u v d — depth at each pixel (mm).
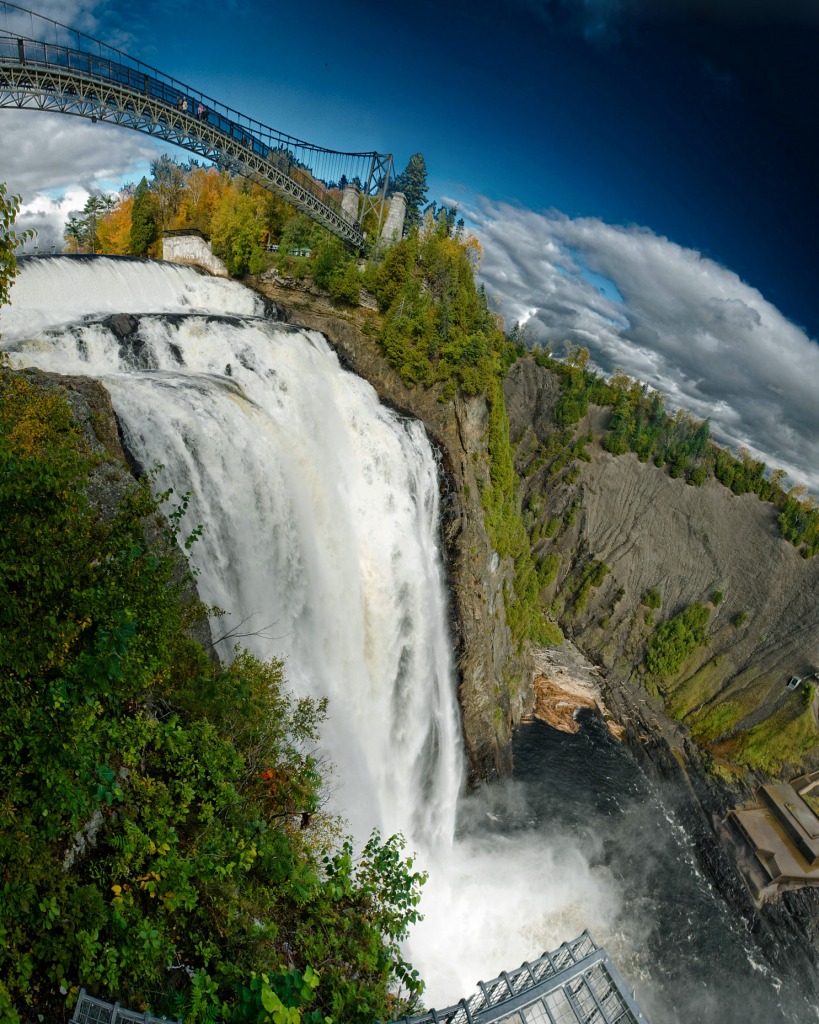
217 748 22641
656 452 131125
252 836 21344
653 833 67000
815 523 120375
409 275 73500
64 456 18375
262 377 52062
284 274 73938
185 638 26672
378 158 98938
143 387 40625
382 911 21781
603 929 53875
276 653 42688
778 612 114750
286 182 73312
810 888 68688
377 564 56562
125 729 19594
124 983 15086
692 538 124062
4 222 16328
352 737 45281
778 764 93062
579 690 91688
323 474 52656
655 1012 49219
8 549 15602
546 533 126438
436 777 58812
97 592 17188
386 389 68312
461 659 65250
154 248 86438
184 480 37969
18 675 15523
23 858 14125
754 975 55281
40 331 43531
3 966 13406
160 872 17531
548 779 70750
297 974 13781
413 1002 20219
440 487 68062
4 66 49562
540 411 134875
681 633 112250
